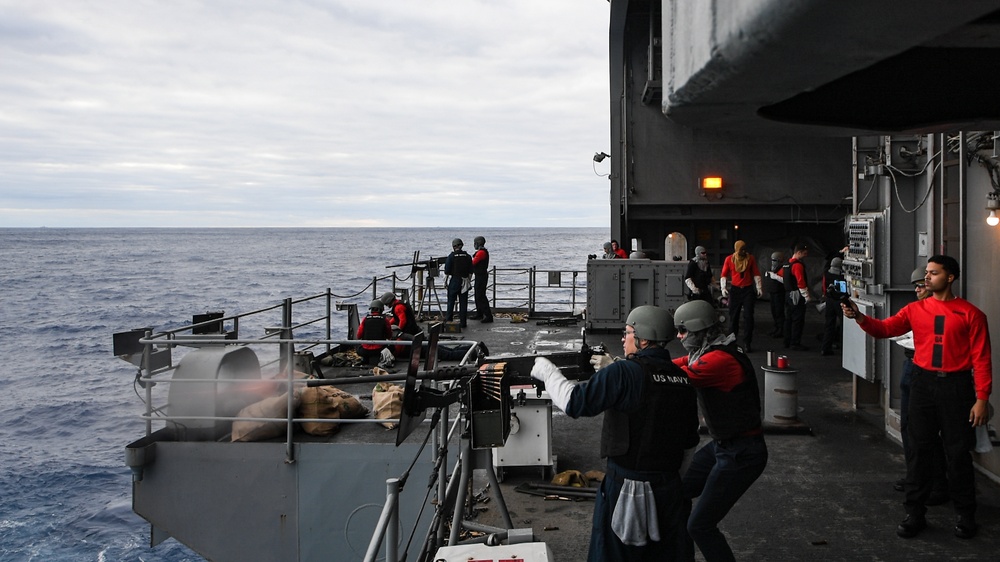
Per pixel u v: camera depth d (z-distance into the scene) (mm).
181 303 67812
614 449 3520
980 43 901
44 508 19562
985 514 5488
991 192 5891
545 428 6387
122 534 17969
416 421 3867
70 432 26781
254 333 44125
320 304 61594
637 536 3471
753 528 5367
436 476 4430
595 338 13734
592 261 14258
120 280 95000
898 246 7730
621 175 16516
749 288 12289
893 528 5328
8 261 142125
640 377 3475
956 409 4973
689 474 4520
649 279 14117
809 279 17922
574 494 5969
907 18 625
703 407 4004
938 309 4980
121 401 31203
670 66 1025
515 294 47625
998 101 1273
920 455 5102
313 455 6695
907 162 7574
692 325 3998
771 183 16016
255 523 6762
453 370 3863
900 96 1269
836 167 15875
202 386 6930
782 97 927
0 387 34062
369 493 6656
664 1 1074
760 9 673
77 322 56156
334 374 10367
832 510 5676
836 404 8859
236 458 6754
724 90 900
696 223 18547
